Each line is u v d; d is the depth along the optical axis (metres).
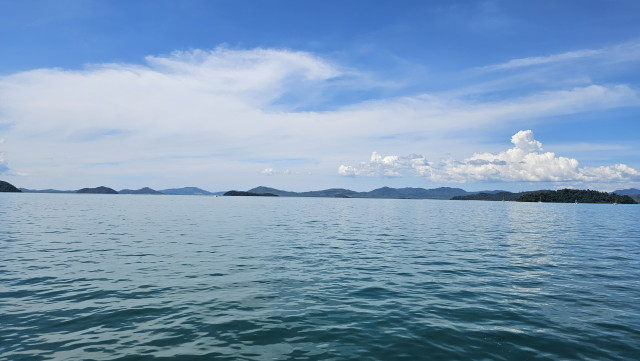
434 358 9.23
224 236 32.66
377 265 20.70
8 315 11.84
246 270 18.84
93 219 49.28
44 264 19.59
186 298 13.93
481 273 18.86
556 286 16.30
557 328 11.28
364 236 35.09
